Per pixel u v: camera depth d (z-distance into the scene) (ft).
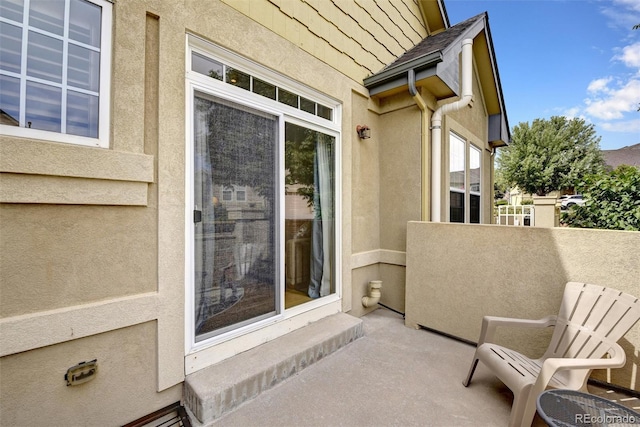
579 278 8.00
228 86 7.89
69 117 5.53
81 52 5.65
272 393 7.28
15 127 5.04
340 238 11.66
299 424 6.28
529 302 8.79
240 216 8.25
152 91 6.42
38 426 5.08
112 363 5.85
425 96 12.86
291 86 9.83
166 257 6.55
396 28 15.40
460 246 10.28
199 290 7.32
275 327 9.02
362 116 13.07
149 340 6.35
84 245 5.55
